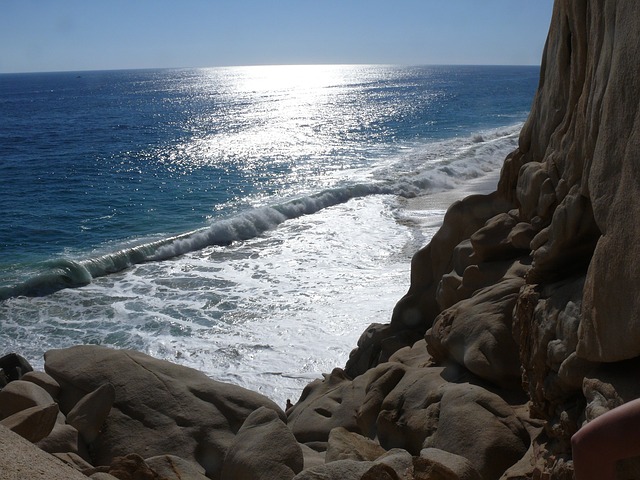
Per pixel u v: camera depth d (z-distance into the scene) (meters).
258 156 43.16
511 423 6.09
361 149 44.03
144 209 28.45
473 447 5.91
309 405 8.66
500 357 6.86
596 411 4.11
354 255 19.08
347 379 9.16
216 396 7.71
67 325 15.35
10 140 56.12
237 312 15.31
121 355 8.16
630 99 4.30
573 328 4.94
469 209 9.84
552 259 5.80
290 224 22.83
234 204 28.97
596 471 1.53
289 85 174.25
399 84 164.12
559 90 7.57
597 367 4.49
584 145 5.51
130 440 7.21
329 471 4.96
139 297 16.88
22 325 15.41
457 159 33.75
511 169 9.27
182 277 18.28
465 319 7.44
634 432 1.48
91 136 59.09
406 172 31.61
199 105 101.44
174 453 7.11
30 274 18.48
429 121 63.62
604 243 4.30
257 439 6.46
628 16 4.52
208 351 13.40
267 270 18.33
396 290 16.02
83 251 22.44
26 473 2.76
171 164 41.03
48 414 6.27
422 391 7.17
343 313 14.79
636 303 3.90
